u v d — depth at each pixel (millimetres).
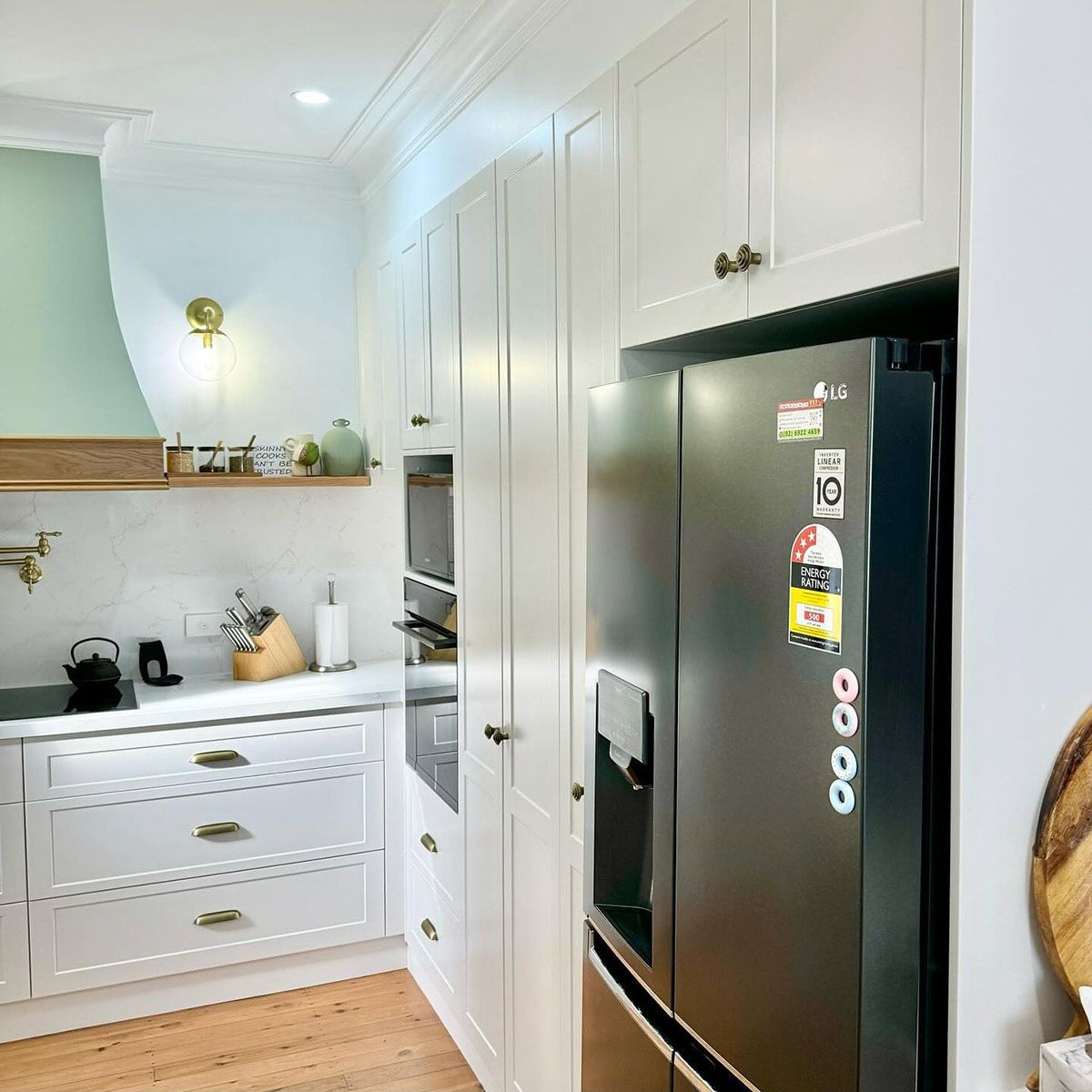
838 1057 1083
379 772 3297
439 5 2297
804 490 1111
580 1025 1984
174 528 3541
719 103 1390
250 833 3152
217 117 3061
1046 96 1040
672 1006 1414
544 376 2041
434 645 2768
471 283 2445
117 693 3236
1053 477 1084
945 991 1106
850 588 1044
